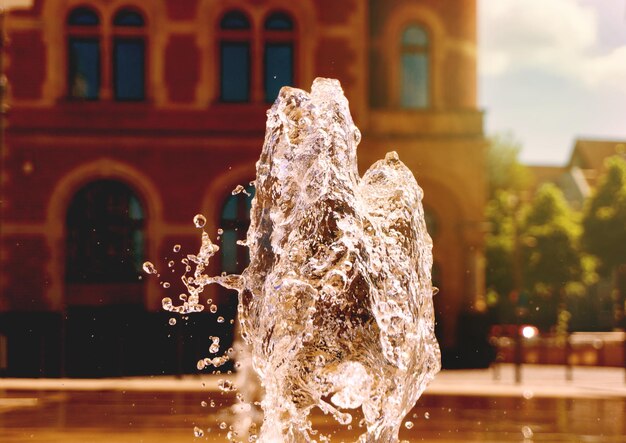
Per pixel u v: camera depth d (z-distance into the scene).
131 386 16.83
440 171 25.47
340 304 5.17
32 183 24.48
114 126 24.77
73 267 24.42
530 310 48.88
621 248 53.78
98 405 13.11
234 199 25.02
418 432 9.90
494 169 62.47
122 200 24.83
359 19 25.28
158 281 24.41
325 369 5.14
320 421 10.83
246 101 25.25
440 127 25.59
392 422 5.25
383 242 5.45
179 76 25.09
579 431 10.13
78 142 24.64
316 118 5.55
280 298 5.20
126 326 23.66
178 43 25.12
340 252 5.21
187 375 21.02
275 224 5.58
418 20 25.69
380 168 5.78
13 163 24.50
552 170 83.19
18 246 24.28
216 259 24.69
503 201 53.94
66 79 24.75
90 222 24.62
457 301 25.27
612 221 53.84
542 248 53.03
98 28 24.89
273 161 5.63
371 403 5.24
